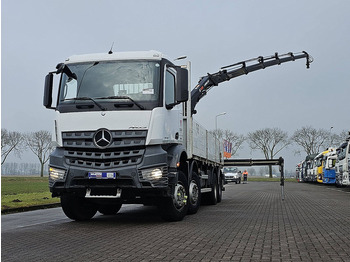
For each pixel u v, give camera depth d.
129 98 8.65
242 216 10.69
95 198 8.94
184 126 10.89
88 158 8.53
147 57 9.13
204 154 13.25
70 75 9.18
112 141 8.48
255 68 21.17
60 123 8.81
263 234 7.54
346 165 27.92
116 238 7.14
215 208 13.39
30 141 75.56
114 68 9.08
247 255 5.67
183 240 6.89
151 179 8.33
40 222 9.98
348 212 11.84
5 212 12.98
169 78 9.37
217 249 6.10
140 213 12.31
